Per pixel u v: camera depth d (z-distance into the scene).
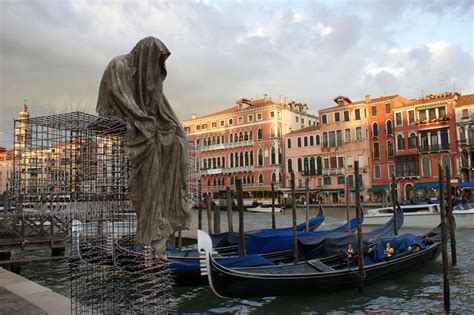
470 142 40.81
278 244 13.63
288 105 58.84
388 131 46.75
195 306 10.20
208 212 19.69
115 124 4.61
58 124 5.02
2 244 14.09
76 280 5.98
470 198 36.53
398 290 11.28
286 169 54.78
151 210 4.21
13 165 6.42
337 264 11.95
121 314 4.92
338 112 50.56
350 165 49.31
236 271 9.94
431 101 43.53
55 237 15.14
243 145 58.12
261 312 9.68
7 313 5.60
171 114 4.63
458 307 9.82
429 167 43.47
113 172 5.20
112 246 5.39
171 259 12.12
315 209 45.78
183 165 4.57
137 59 4.50
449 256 15.95
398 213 18.06
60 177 5.86
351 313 9.54
